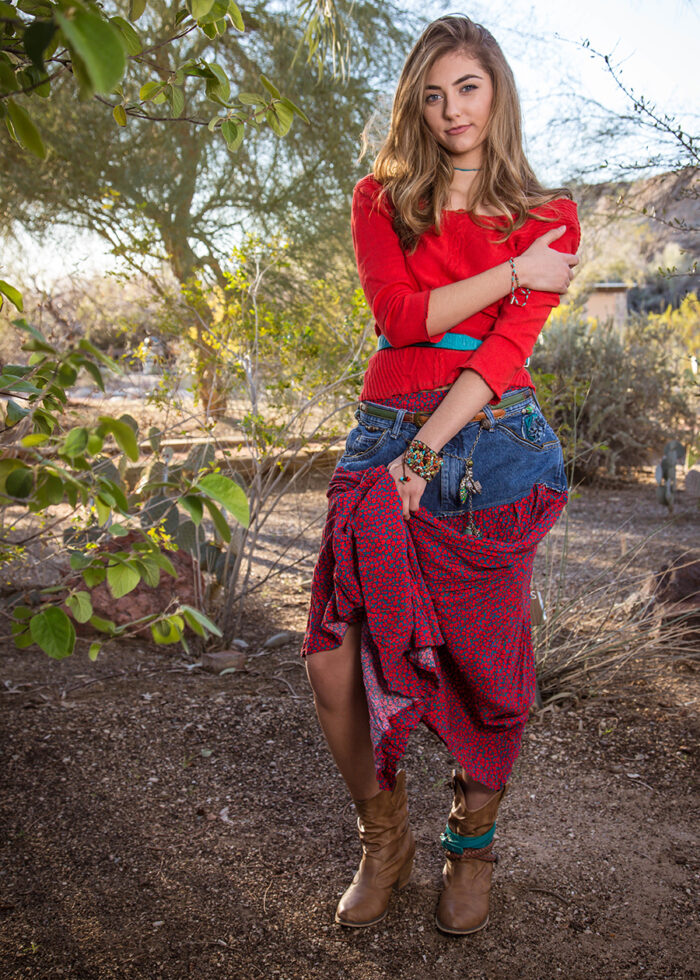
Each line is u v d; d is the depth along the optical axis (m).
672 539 5.17
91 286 5.73
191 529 3.44
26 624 1.50
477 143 1.64
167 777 2.38
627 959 1.68
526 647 1.76
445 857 2.04
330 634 1.63
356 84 8.53
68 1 0.75
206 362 3.89
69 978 1.61
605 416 6.98
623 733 2.65
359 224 1.73
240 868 1.98
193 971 1.64
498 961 1.69
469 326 1.64
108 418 0.96
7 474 1.11
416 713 1.59
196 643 3.43
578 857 2.02
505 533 1.68
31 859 1.99
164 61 7.45
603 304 12.99
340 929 1.77
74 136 8.10
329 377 4.01
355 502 1.60
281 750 2.55
